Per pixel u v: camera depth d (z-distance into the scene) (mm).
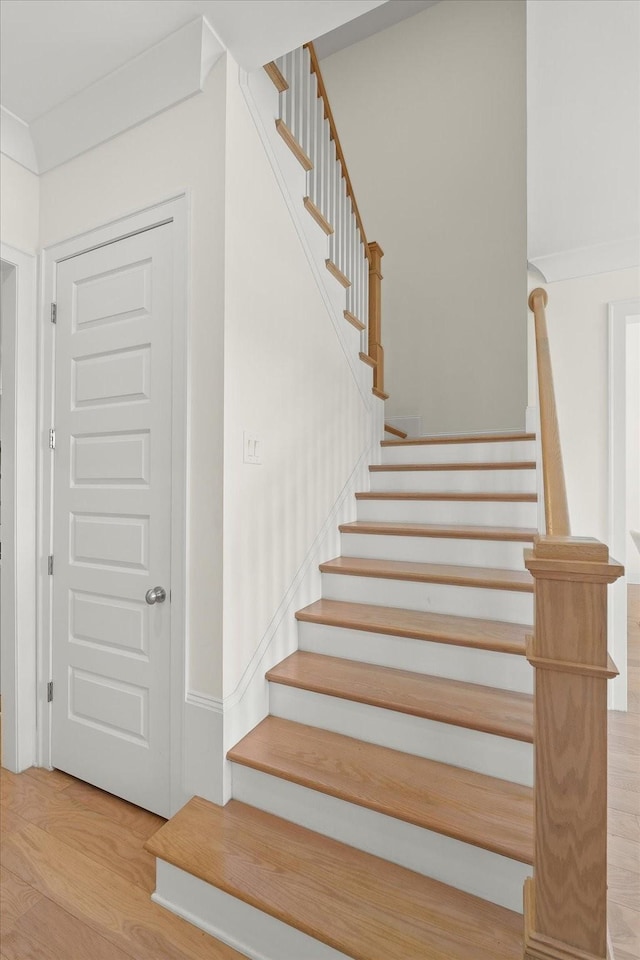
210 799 1604
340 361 2605
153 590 1656
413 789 1429
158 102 1699
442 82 4227
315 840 1446
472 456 2898
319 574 2291
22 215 2008
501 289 3934
